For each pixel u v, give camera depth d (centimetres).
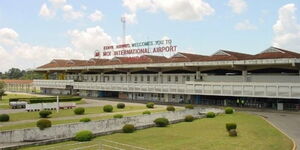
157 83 6881
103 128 2952
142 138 2620
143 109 4928
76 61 9494
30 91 10194
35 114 4094
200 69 6197
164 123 3284
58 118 3747
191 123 3538
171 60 6456
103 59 8981
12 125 3150
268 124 3441
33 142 2344
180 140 2533
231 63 5281
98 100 6950
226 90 5259
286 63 4706
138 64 6831
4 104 5456
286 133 2900
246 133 2852
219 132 2914
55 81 9181
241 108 5197
